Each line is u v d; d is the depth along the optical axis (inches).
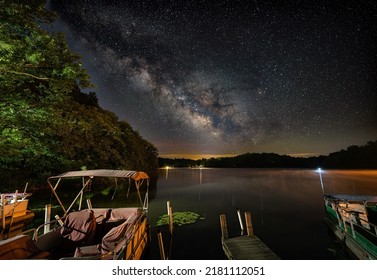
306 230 591.2
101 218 380.5
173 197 1129.4
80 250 279.1
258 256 346.9
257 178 2484.0
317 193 1304.1
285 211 828.6
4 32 382.9
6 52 382.0
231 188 1550.2
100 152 1082.7
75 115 587.8
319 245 482.3
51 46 411.5
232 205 939.3
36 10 423.5
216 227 605.0
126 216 389.1
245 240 412.8
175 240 503.2
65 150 780.6
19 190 848.3
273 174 3166.8
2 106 416.8
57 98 461.4
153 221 647.1
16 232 466.9
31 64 417.1
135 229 323.9
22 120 444.1
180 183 1904.5
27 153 524.7
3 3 367.2
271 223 664.4
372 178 2305.6
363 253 358.0
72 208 746.8
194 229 581.6
